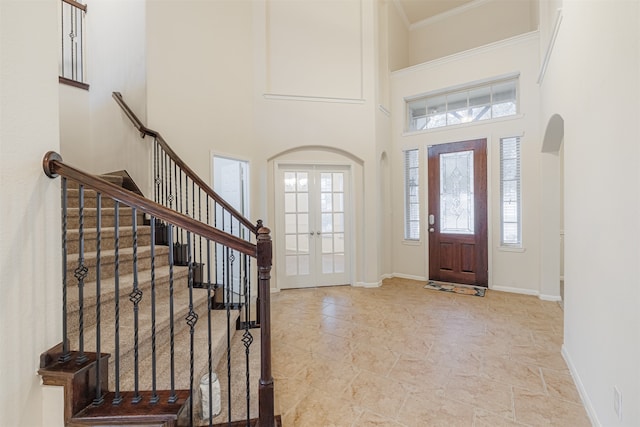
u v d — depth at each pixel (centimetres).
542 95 362
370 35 471
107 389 144
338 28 467
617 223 142
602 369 160
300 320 331
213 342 202
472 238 459
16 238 122
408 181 523
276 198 451
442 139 479
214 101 379
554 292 391
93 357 141
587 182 185
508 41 423
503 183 438
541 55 374
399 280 505
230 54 397
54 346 138
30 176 128
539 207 407
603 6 159
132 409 131
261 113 432
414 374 223
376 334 294
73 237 219
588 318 184
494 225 440
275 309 368
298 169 468
